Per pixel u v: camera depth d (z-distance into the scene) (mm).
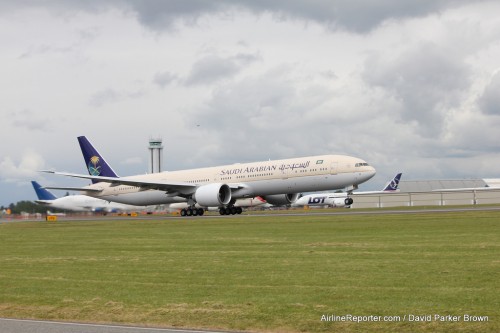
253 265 21969
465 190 118688
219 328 13234
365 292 16125
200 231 41500
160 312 14523
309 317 13547
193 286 17984
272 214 68688
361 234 33844
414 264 20766
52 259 26406
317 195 134750
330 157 64750
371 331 12531
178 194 73250
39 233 46969
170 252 27688
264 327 13117
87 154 83875
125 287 18219
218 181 71375
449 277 17938
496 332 12102
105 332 12766
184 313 14352
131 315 14438
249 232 38594
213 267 21844
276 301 15289
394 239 30031
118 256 26734
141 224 55719
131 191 79688
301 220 50938
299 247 27750
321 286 17234
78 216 106875
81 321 14297
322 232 36312
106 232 44844
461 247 25406
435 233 32812
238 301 15453
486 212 54062
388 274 18875
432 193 120375
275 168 66875
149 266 22828
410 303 14586
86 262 24828
